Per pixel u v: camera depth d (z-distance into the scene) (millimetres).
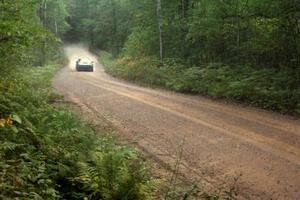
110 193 6176
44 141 7543
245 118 13945
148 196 6562
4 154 6324
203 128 12586
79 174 6598
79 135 9109
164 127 12875
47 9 59469
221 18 23297
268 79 17797
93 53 83250
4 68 11148
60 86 25422
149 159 9438
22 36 10117
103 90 23203
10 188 5293
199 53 26578
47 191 5672
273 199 7121
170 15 31359
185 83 22094
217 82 20156
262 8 20531
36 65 38875
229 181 8016
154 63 30266
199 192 7406
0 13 10211
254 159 9289
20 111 8906
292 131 11742
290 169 8539
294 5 17828
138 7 35000
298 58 18328
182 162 9234
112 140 10445
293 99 15078
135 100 18891
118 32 64188
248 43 21484
